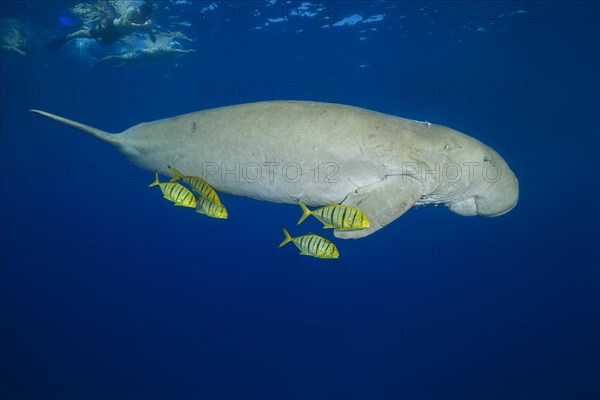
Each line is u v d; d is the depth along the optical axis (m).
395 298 20.30
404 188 3.71
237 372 13.95
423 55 22.12
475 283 22.39
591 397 11.79
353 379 13.54
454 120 34.22
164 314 18.56
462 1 15.59
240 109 3.98
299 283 23.72
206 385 13.27
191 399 12.62
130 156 4.79
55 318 17.36
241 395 12.86
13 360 13.98
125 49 20.59
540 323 16.42
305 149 3.68
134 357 14.64
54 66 25.09
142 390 12.84
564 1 15.49
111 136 4.82
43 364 13.86
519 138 39.72
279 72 25.58
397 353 14.82
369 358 14.64
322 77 26.66
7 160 73.38
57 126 40.47
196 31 18.34
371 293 21.38
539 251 26.66
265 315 18.64
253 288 22.86
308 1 15.52
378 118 3.86
